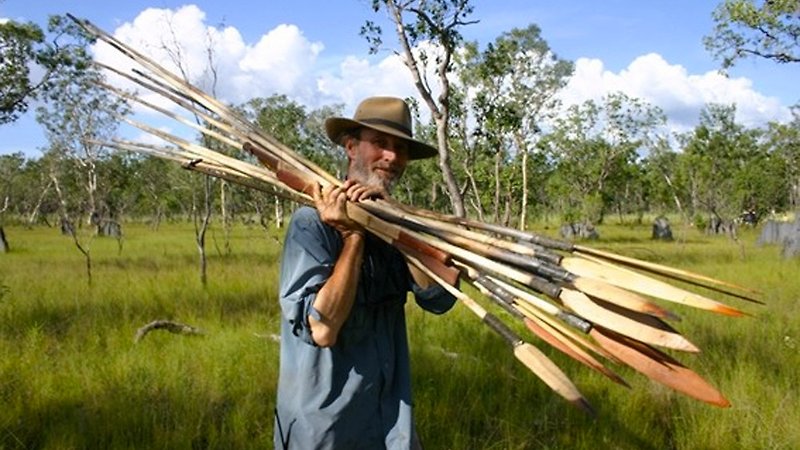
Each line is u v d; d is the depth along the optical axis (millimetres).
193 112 2627
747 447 4879
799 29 16531
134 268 16703
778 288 12945
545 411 5207
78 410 5156
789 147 38812
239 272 14898
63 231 37625
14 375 5883
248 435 4918
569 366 6340
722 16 17234
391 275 2488
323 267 2291
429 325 8117
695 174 41156
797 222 21625
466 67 16422
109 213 37156
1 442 4594
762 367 6652
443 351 6828
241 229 43469
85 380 5770
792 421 5082
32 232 42438
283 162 2443
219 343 7176
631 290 1918
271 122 27609
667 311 1813
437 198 42438
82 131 16938
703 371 6371
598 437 4941
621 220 58750
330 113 28656
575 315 1988
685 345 1790
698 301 1803
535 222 51469
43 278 14078
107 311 9367
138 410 5125
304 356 2408
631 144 45156
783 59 17016
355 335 2402
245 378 5918
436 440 4812
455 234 2215
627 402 5484
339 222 2254
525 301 2092
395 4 10891
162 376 5859
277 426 2473
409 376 2533
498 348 7102
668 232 36250
